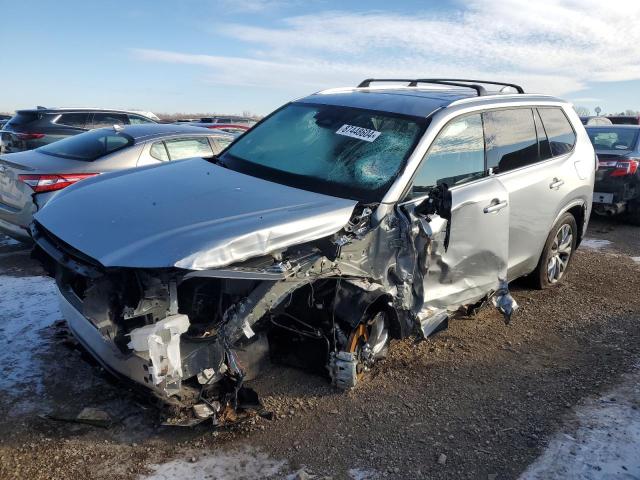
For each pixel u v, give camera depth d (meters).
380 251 3.56
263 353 3.38
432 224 3.69
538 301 5.54
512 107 4.91
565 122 5.64
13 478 2.76
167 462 2.93
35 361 3.87
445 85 5.16
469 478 2.94
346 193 3.67
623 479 2.96
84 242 2.92
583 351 4.50
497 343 4.59
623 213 9.77
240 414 3.24
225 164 4.28
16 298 4.96
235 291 2.99
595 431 3.38
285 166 4.04
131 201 3.31
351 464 3.00
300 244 3.16
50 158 6.32
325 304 3.50
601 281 6.30
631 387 3.92
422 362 4.18
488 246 4.25
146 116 13.33
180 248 2.71
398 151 3.87
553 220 5.35
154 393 2.91
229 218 3.04
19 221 5.97
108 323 2.87
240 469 2.91
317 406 3.50
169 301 2.75
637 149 9.48
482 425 3.41
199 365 2.94
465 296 4.26
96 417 3.19
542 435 3.33
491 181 4.34
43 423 3.19
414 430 3.33
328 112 4.48
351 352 3.58
